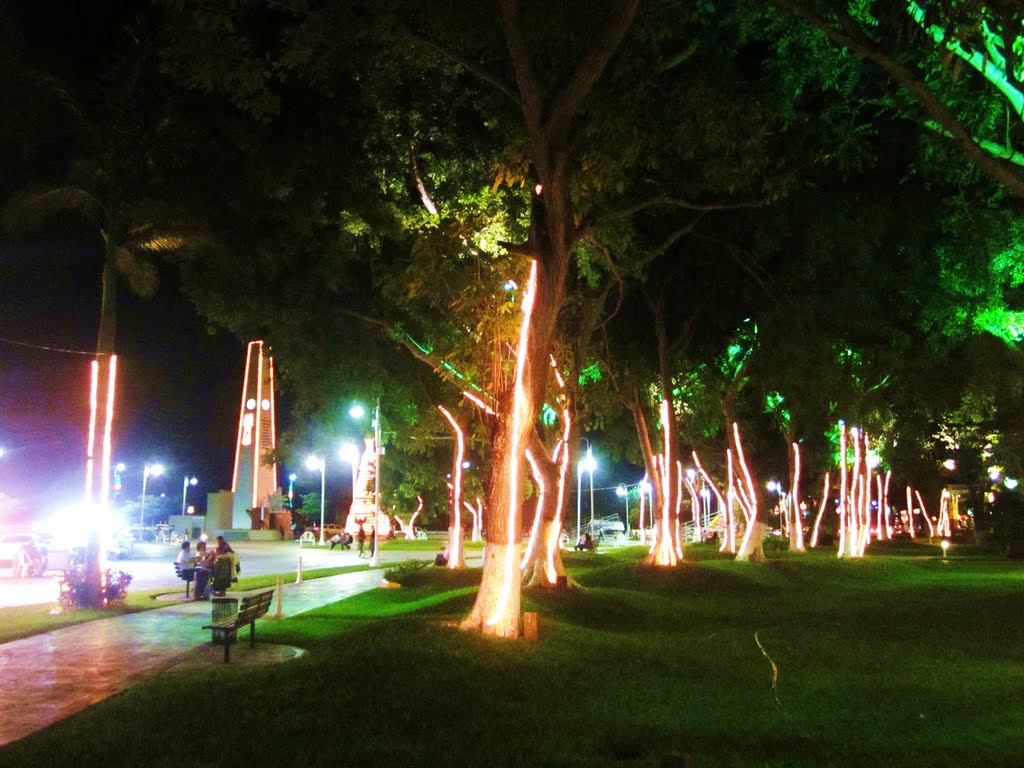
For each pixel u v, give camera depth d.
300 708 10.08
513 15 13.55
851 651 15.63
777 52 18.09
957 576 33.31
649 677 12.63
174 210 20.52
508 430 15.14
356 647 13.13
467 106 19.48
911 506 71.31
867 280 24.77
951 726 10.28
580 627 17.08
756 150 16.11
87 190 22.23
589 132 15.07
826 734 9.86
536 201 15.25
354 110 18.75
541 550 21.45
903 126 21.62
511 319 16.83
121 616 20.28
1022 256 20.70
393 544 66.81
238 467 76.94
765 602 24.64
